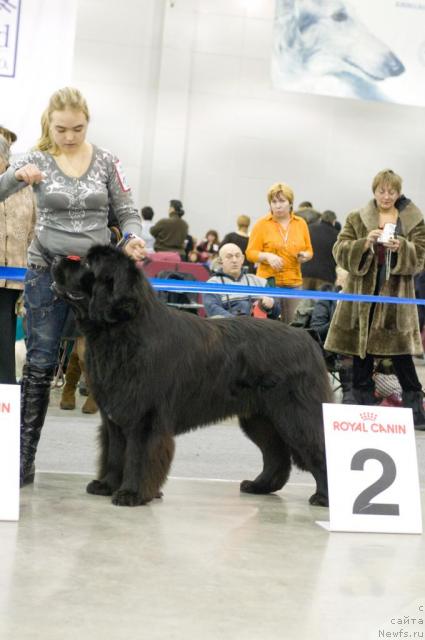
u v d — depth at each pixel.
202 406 4.57
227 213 18.02
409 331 6.82
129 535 3.88
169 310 4.47
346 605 3.15
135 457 4.42
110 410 4.37
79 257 4.39
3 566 3.31
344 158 18.08
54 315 4.69
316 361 4.80
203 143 17.78
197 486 5.12
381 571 3.62
